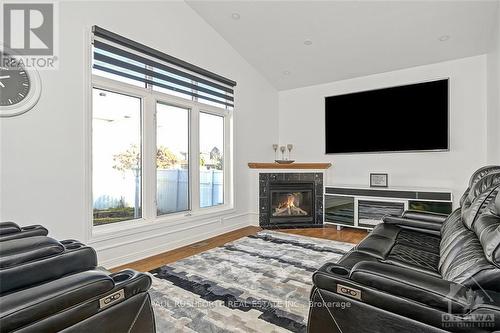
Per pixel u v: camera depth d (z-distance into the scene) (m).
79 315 0.94
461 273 1.12
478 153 3.71
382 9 3.16
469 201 1.91
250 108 4.69
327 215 4.45
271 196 4.65
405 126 4.20
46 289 0.92
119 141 3.01
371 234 2.31
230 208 4.27
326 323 1.20
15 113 2.17
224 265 2.77
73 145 2.50
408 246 2.04
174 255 3.10
